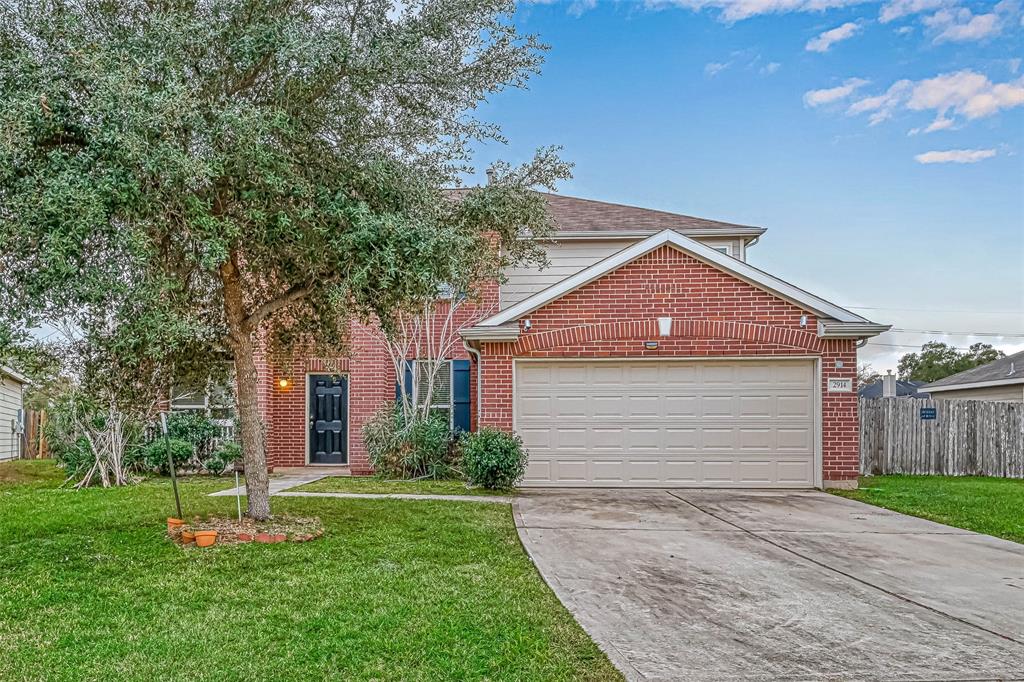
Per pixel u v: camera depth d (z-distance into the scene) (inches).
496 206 317.1
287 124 245.1
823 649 165.2
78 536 270.2
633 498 403.5
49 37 228.8
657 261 454.3
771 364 449.7
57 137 224.1
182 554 243.6
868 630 179.0
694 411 452.4
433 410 568.1
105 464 452.8
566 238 578.9
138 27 247.6
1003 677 149.9
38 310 211.8
